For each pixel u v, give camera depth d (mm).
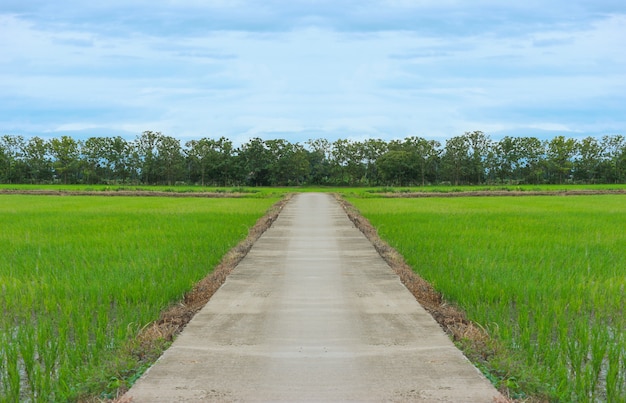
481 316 7391
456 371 5441
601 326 7285
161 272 10297
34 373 5332
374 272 10812
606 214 24703
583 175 100438
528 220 21422
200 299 8672
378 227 18438
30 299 8336
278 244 14883
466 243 14406
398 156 96000
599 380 5754
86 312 7238
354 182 103000
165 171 96125
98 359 5887
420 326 7051
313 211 27734
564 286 8922
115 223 19938
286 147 98750
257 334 6719
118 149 98125
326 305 8180
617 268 10969
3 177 95188
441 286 9234
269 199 44031
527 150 99875
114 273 9969
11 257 12180
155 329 6707
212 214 24688
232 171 96500
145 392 4941
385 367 5555
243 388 5027
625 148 97125
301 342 6391
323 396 4855
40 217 22828
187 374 5367
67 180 97812
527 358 5941
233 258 12125
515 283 9164
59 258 11984
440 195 51906
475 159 99375
